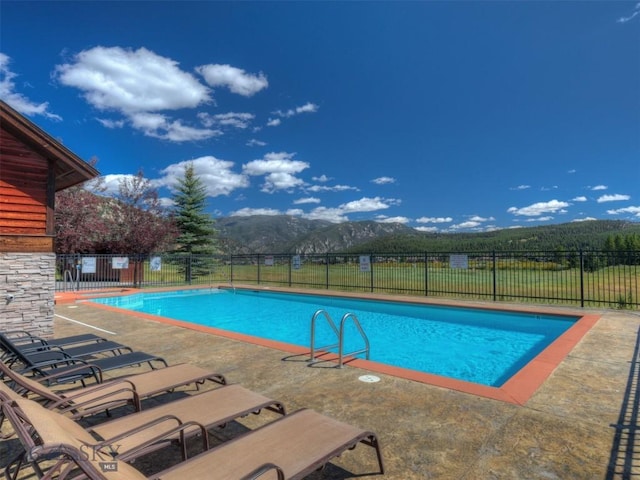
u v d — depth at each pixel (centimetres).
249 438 213
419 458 259
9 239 663
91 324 795
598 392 379
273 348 575
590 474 237
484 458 258
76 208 2058
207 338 650
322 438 215
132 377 336
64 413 261
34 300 683
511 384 400
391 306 1134
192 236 2617
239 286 1645
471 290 1309
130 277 1903
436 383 409
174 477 174
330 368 471
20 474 241
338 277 1532
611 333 639
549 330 860
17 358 389
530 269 1176
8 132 667
